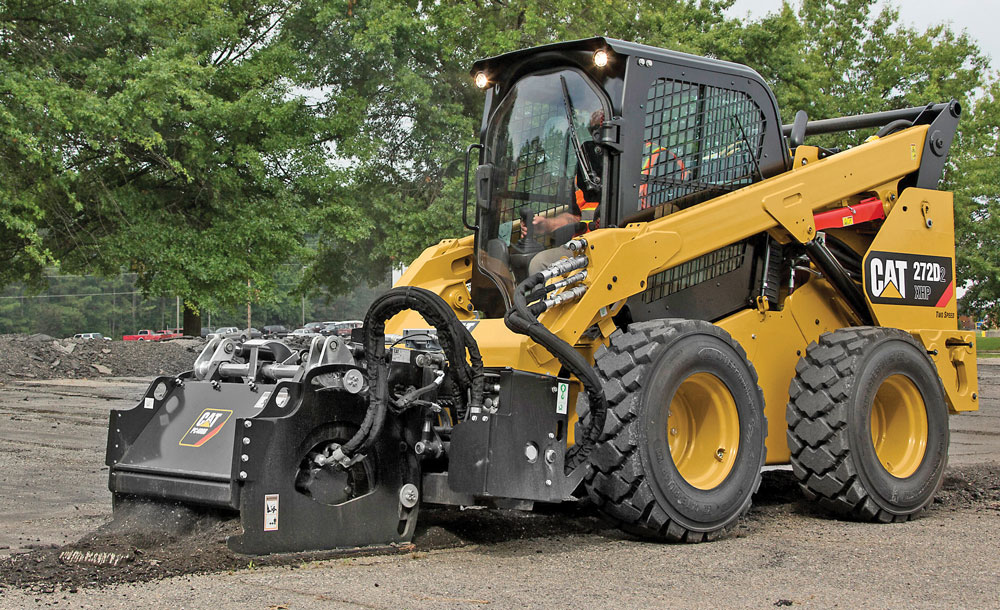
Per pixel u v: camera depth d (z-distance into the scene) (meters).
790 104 24.61
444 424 4.58
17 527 4.89
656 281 5.20
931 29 29.97
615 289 4.71
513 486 4.14
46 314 88.38
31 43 19.42
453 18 22.75
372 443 4.09
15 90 17.78
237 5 23.42
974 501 6.09
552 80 5.26
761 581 3.76
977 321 35.50
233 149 22.03
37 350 20.22
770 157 5.70
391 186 23.88
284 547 3.93
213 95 21.42
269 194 22.66
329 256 25.61
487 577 3.72
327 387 4.07
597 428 4.37
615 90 4.97
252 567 3.77
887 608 3.37
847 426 5.26
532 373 4.27
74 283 97.31
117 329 94.31
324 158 22.36
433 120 22.52
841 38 28.73
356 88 23.31
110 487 4.47
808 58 28.22
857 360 5.35
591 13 24.70
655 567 3.99
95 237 21.39
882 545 4.59
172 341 23.69
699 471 4.85
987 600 3.49
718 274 5.49
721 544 4.57
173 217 21.38
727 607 3.34
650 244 4.86
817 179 5.67
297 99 22.39
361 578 3.65
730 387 4.84
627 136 4.94
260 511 3.85
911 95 27.31
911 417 5.69
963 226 31.12
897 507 5.33
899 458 5.65
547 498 4.26
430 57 23.25
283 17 23.72
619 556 4.21
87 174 20.56
